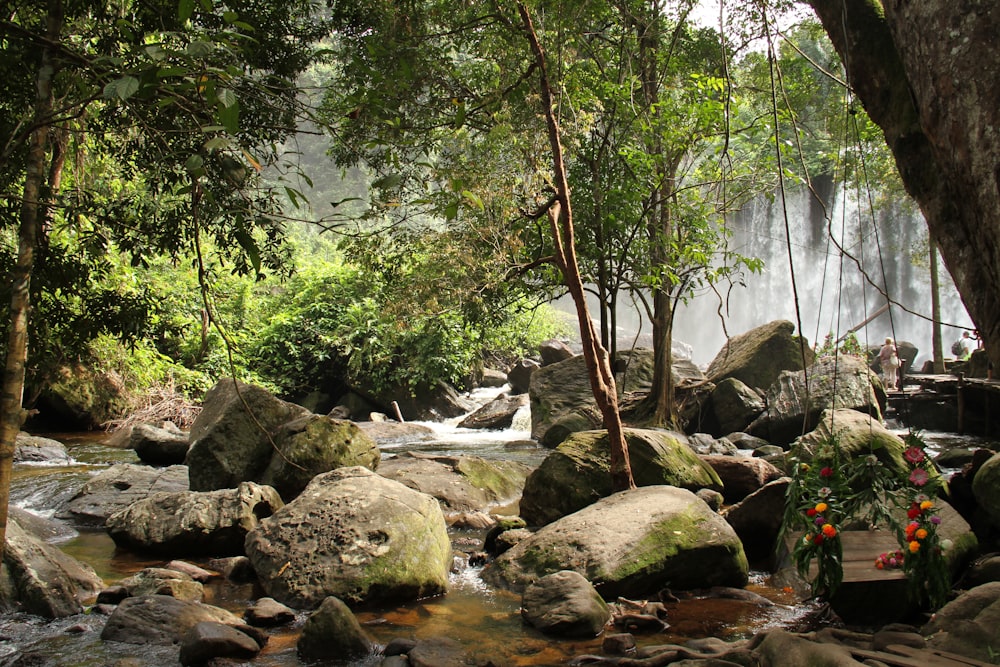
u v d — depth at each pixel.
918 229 25.69
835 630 4.00
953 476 6.06
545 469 7.25
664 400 13.24
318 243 28.00
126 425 14.39
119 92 2.09
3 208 4.57
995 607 3.61
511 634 4.40
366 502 5.54
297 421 8.42
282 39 6.11
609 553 5.11
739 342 16.47
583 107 9.96
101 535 7.07
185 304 17.47
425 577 5.09
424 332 17.52
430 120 7.29
